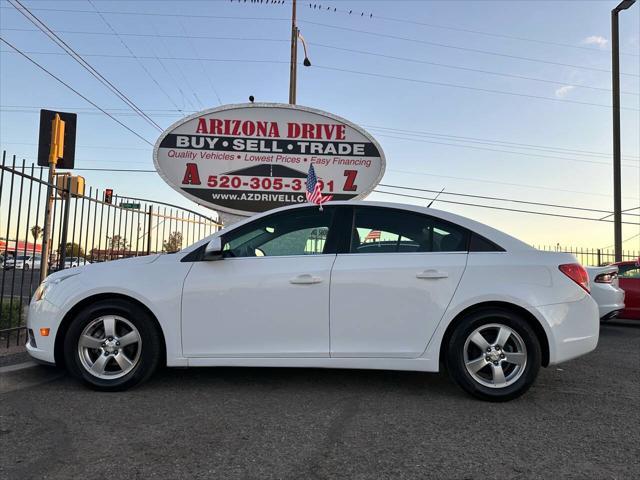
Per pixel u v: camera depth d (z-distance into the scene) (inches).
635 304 374.9
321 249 172.6
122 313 166.1
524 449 127.5
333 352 164.7
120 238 346.3
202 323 165.8
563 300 164.6
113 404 155.9
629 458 123.0
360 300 164.6
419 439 132.7
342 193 382.6
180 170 378.0
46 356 167.5
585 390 182.2
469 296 163.0
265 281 166.2
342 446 127.3
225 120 380.5
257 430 136.7
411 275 165.3
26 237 239.5
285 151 381.7
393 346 164.6
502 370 163.5
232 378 188.5
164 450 122.9
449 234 173.3
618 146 605.6
